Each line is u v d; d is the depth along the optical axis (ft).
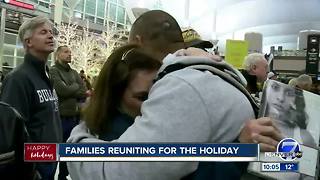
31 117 7.82
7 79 7.74
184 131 3.30
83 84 14.60
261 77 12.84
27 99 7.70
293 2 171.53
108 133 4.09
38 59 8.11
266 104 3.45
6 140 4.05
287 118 3.46
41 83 8.08
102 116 4.09
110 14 122.62
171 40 4.76
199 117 3.30
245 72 12.88
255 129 3.31
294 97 3.57
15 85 7.60
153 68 4.11
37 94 7.87
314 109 3.62
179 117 3.31
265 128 3.29
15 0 46.34
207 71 3.57
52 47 8.40
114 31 91.15
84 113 4.32
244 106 3.49
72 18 106.11
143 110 3.59
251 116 3.52
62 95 13.50
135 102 4.08
